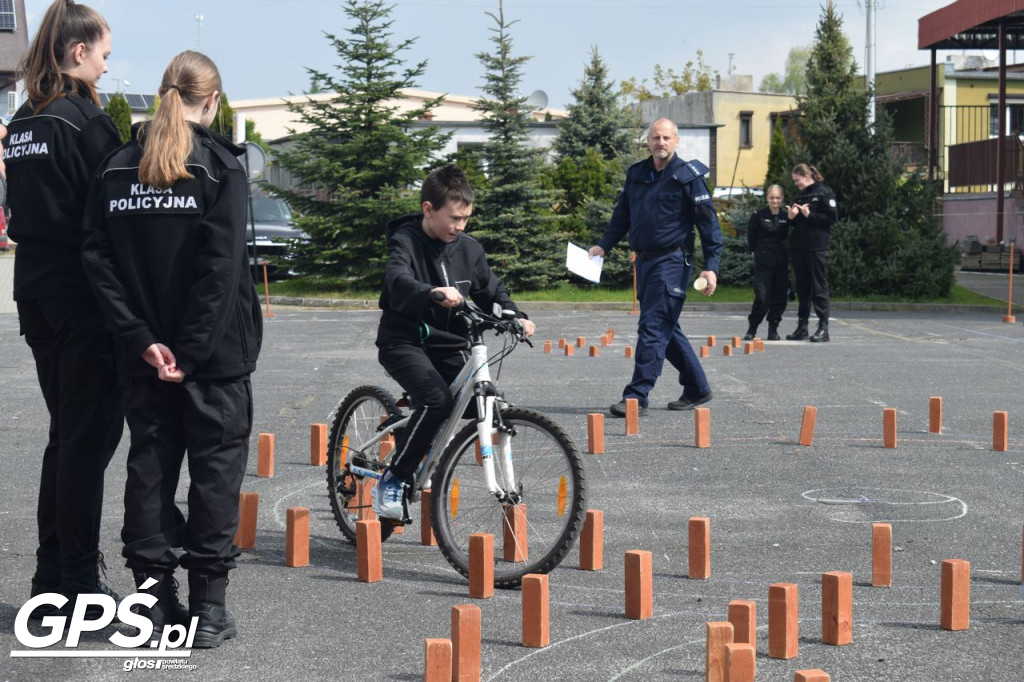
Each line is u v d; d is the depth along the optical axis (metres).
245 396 4.27
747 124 50.84
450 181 5.24
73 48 4.39
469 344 5.39
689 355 9.89
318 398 10.73
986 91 44.25
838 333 17.50
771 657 4.05
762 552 5.50
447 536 5.11
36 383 11.73
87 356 4.31
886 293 23.97
